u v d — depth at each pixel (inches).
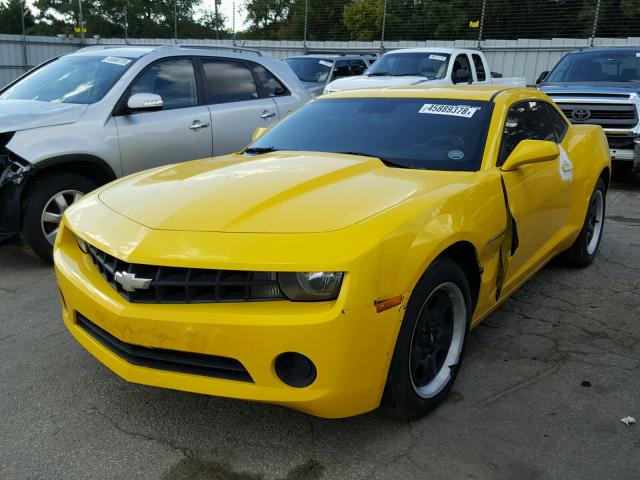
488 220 121.0
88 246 114.1
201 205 106.7
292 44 818.8
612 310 167.2
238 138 261.4
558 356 138.9
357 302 90.7
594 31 671.1
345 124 154.0
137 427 110.0
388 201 106.9
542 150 130.0
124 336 99.3
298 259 91.1
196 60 253.3
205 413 114.5
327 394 92.4
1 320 156.9
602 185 205.6
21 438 106.3
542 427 110.0
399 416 113.2
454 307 116.4
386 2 786.2
